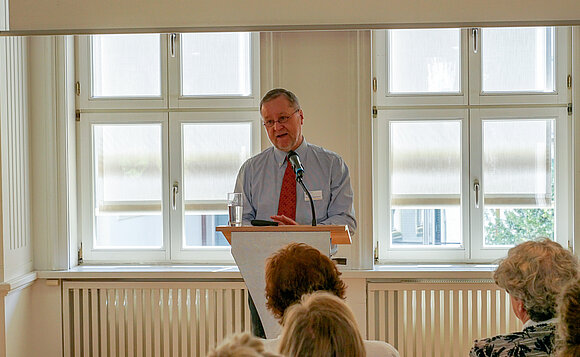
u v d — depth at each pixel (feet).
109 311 14.78
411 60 15.34
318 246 8.82
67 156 14.99
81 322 15.03
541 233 15.19
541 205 15.15
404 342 14.43
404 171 15.33
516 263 6.68
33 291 14.78
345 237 9.52
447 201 15.28
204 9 13.79
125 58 15.67
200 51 15.57
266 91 14.38
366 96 14.26
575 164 14.49
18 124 14.35
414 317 14.58
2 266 13.62
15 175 14.17
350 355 4.69
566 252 6.71
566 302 4.53
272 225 9.19
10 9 13.82
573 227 14.53
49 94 14.83
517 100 15.12
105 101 15.56
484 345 6.52
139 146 15.64
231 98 15.44
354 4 13.70
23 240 14.44
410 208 15.31
